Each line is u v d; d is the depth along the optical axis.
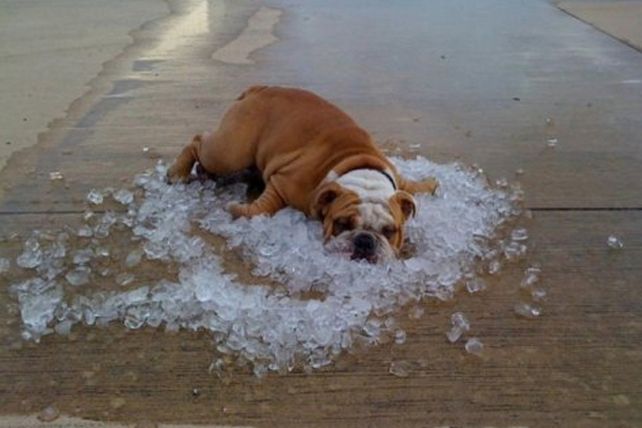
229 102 3.12
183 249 2.05
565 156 2.62
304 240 2.04
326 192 2.01
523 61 3.83
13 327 1.82
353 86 3.37
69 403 1.66
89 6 5.49
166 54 3.96
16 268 2.00
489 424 1.63
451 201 2.26
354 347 1.78
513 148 2.69
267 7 5.61
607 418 1.64
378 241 1.95
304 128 2.17
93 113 2.98
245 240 2.08
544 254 2.08
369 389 1.69
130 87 3.30
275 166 2.17
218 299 1.87
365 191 2.01
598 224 2.21
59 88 3.28
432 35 4.54
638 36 4.38
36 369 1.73
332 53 4.03
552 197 2.35
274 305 1.86
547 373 1.73
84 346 1.78
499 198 2.32
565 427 1.62
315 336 1.78
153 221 2.19
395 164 2.48
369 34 4.57
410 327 1.83
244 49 4.11
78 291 1.93
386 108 3.08
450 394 1.68
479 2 5.84
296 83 3.41
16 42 4.21
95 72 3.56
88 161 2.54
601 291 1.96
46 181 2.41
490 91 3.29
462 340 1.80
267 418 1.63
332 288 1.92
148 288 1.93
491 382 1.71
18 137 2.73
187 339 1.79
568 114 3.01
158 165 2.50
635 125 2.88
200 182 2.38
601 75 3.53
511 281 1.98
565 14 5.20
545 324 1.85
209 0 5.91
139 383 1.70
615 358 1.77
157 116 2.95
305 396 1.67
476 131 2.84
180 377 1.71
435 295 1.92
